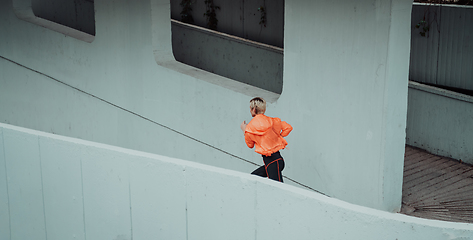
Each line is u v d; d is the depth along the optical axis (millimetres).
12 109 10953
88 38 9164
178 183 3033
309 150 5914
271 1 10438
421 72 8359
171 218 3141
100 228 3557
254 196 2701
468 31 7539
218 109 6977
